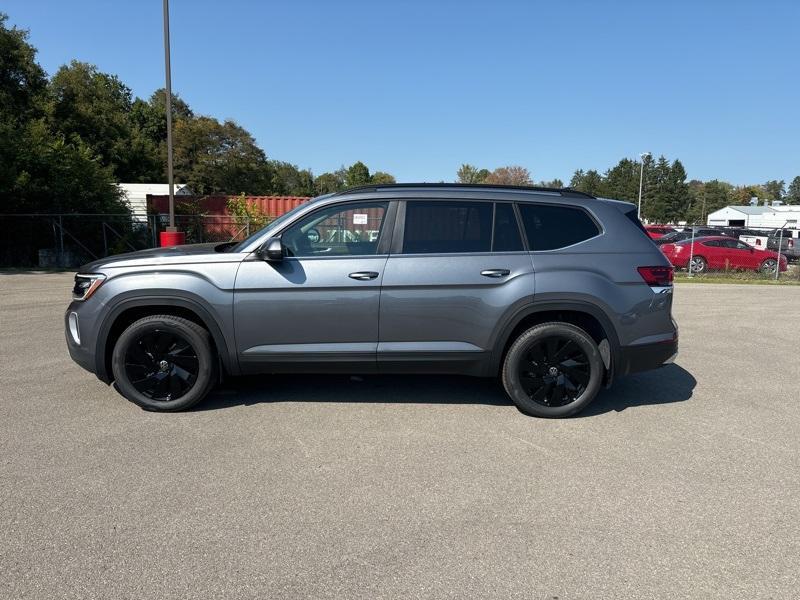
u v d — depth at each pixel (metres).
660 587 2.47
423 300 4.37
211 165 51.22
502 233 4.49
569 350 4.49
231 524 2.93
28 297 10.79
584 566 2.61
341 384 5.38
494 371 4.52
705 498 3.26
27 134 18.92
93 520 2.94
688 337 7.99
